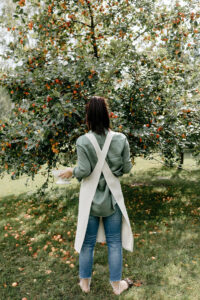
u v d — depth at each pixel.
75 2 4.53
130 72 4.03
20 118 3.73
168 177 8.49
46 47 4.51
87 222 1.81
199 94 3.76
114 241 1.92
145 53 4.22
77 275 2.49
